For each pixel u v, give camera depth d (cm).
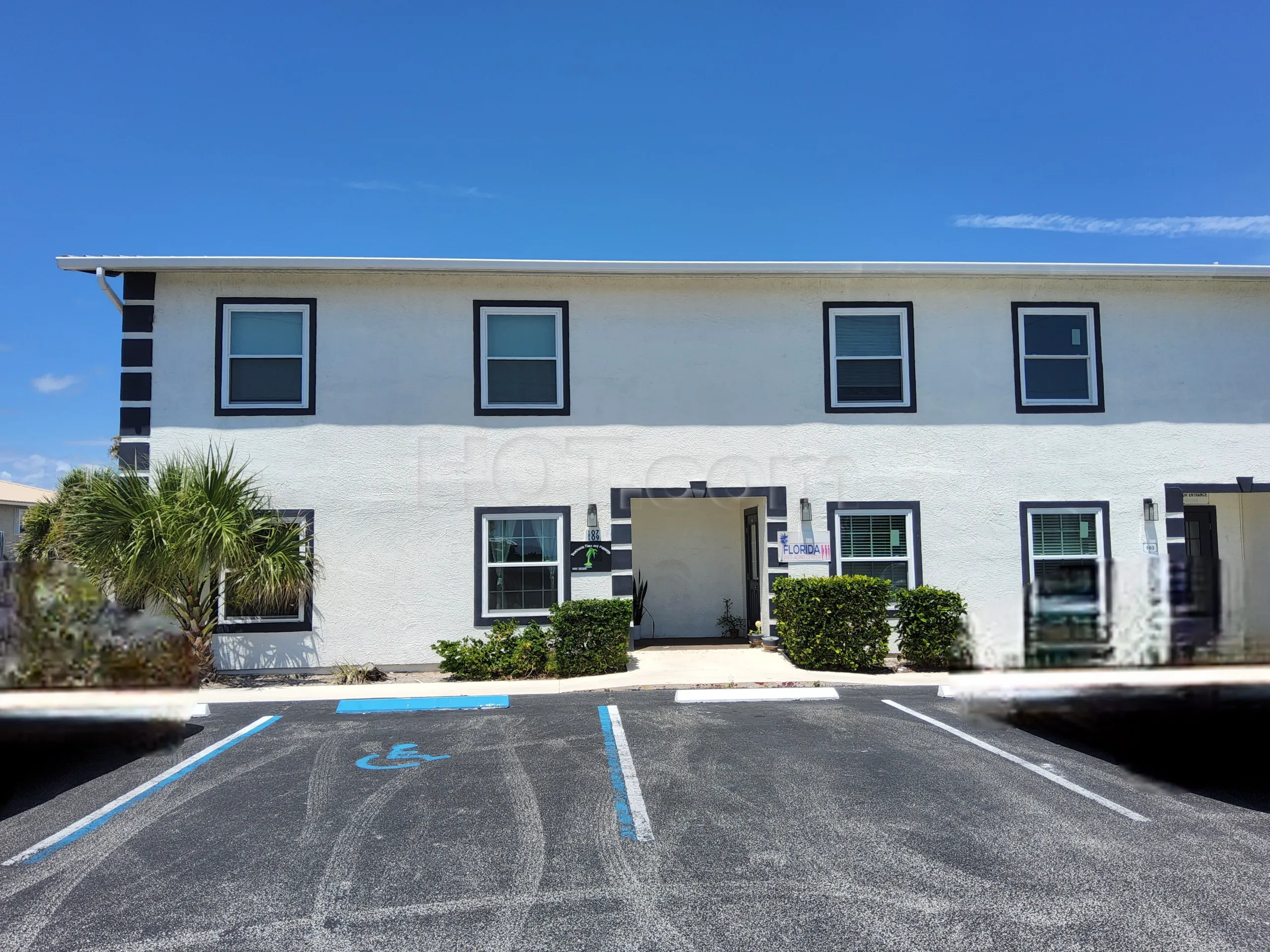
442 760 701
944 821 552
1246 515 1360
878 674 1084
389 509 1208
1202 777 631
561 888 461
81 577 730
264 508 1171
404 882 470
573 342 1251
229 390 1204
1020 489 1266
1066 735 715
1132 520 1268
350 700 955
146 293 1200
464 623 1203
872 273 1245
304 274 1221
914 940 403
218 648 1161
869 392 1273
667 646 1308
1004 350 1278
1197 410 1286
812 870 480
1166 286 1297
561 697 972
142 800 608
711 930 414
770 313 1273
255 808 589
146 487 1105
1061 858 494
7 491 3209
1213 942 399
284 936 412
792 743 741
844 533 1259
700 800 595
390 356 1225
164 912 438
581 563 1226
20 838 540
